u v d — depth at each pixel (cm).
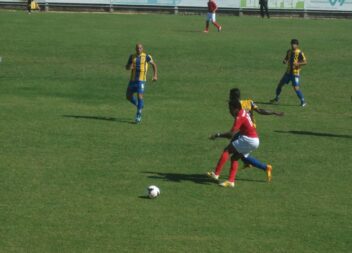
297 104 7100
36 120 5875
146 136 5425
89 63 9188
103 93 7300
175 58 9725
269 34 12644
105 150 4947
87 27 12569
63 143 5112
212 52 10312
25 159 4653
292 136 5606
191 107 6688
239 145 4166
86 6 15762
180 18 14988
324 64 9688
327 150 5166
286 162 4788
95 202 3825
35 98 6906
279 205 3884
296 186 4247
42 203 3788
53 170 4409
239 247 3281
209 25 13800
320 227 3566
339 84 8306
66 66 8919
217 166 4212
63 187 4069
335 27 14300
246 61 9694
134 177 4309
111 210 3706
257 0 16288
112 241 3300
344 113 6694
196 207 3800
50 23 12950
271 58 9994
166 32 12325
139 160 4709
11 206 3725
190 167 4581
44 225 3472
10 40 10725
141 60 5850
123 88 7625
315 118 6406
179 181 4259
